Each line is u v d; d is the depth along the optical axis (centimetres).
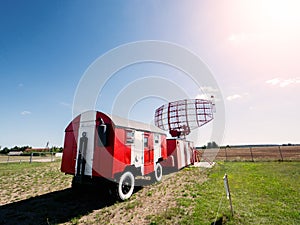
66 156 769
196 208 551
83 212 566
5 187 915
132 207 598
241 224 438
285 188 745
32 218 527
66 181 1052
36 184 979
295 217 471
